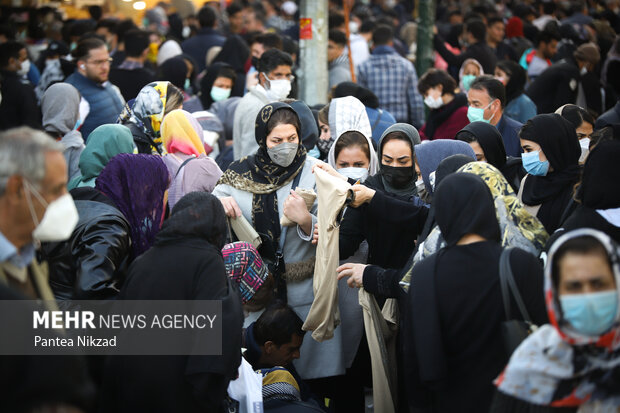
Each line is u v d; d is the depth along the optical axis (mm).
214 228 5355
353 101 9078
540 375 4098
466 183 4984
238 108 10000
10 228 4184
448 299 4840
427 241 5625
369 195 6535
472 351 4793
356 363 7105
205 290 5113
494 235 4980
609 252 3926
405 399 6508
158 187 6430
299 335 6539
